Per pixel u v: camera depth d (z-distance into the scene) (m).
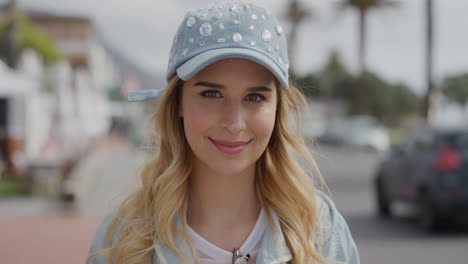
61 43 36.19
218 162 1.69
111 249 1.78
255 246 1.78
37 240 7.52
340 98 71.94
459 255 6.70
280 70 1.68
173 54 1.75
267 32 1.67
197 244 1.75
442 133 8.03
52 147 12.86
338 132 31.19
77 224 8.75
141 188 1.90
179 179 1.81
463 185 7.56
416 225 8.71
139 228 1.79
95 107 31.12
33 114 17.41
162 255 1.73
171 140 1.86
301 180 1.89
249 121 1.68
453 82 60.66
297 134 1.98
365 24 41.84
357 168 19.33
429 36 24.59
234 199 1.80
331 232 1.86
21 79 12.62
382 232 8.21
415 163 8.30
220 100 1.68
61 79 20.67
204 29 1.66
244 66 1.65
